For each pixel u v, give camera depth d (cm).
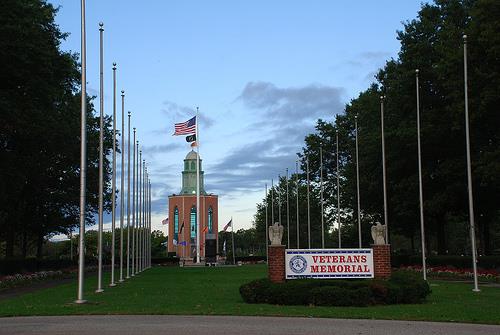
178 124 5872
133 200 5338
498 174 3947
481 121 4434
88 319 1734
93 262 7850
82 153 2373
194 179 11362
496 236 9756
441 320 1695
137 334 1390
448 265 4762
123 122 4394
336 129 8456
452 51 4422
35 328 1519
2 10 3647
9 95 3847
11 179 4303
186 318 1747
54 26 4372
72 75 4675
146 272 5716
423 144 5100
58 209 6200
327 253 2294
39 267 5428
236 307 2022
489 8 4044
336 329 1489
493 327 1570
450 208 5212
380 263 2298
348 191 6956
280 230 2316
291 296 2114
